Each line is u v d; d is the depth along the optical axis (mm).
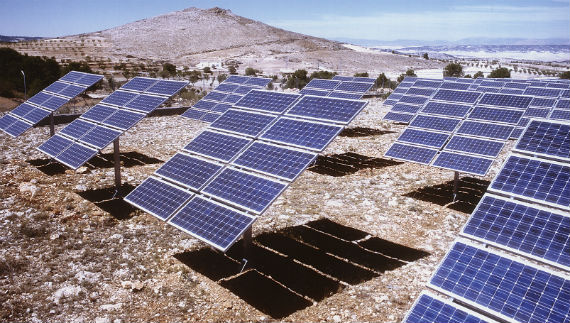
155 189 14141
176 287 11703
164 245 14148
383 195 19547
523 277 7820
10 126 24359
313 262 13359
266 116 15570
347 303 11117
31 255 13000
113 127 18781
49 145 20016
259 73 111438
